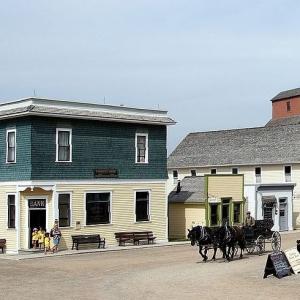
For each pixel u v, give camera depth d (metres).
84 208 39.03
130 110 41.78
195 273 25.12
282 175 63.53
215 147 72.69
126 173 41.50
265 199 51.91
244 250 34.03
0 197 38.69
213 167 69.62
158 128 43.66
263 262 28.38
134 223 41.66
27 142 37.06
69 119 38.66
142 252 35.97
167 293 20.45
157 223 42.97
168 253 34.94
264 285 21.52
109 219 40.41
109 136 40.75
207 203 45.34
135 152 42.16
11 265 30.31
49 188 37.44
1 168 38.81
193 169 71.81
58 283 23.72
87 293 21.05
